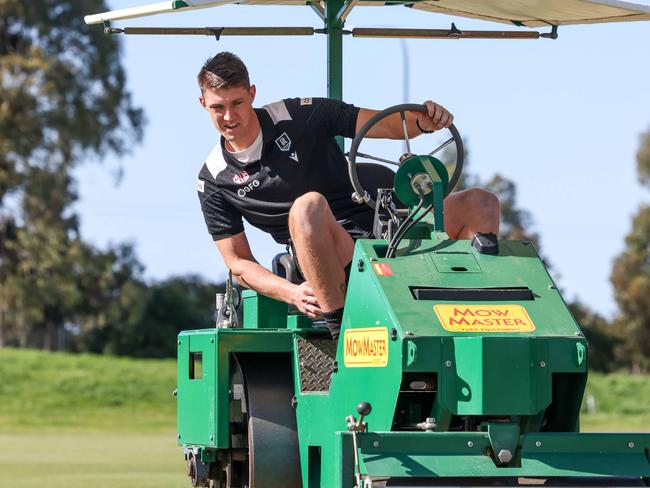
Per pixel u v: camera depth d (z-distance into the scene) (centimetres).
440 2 1071
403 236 846
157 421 4775
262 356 938
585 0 1001
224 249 976
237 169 953
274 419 900
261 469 887
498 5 1058
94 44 7950
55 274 7981
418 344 741
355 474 721
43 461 2498
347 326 812
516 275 799
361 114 948
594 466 740
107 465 2353
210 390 937
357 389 793
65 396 5350
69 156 7775
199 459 1003
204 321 9906
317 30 1087
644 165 10344
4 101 7550
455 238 891
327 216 845
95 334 9381
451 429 780
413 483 715
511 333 755
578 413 787
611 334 10406
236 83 924
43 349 8950
